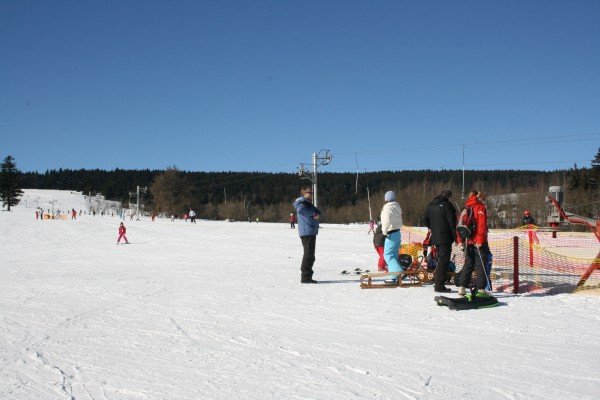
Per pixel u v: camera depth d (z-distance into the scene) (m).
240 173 142.25
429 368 4.80
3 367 4.89
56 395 4.17
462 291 8.05
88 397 4.12
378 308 7.58
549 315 6.97
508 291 8.98
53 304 8.18
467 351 5.34
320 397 4.10
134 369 4.81
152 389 4.29
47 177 191.00
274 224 63.19
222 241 30.12
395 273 9.50
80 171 193.12
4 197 118.19
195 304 8.06
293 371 4.73
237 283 10.47
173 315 7.22
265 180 137.00
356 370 4.75
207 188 126.56
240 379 4.52
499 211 55.91
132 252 22.42
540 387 4.30
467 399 4.05
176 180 113.31
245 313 7.32
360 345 5.59
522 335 5.95
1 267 15.47
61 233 40.34
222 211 111.50
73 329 6.40
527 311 7.24
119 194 165.12
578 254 15.35
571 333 6.03
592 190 53.91
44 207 135.50
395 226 9.95
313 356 5.20
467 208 7.89
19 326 6.57
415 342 5.71
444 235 8.82
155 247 25.80
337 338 5.90
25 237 36.50
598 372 4.67
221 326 6.52
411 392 4.20
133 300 8.50
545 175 75.00
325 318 6.94
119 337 5.99
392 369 4.77
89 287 10.12
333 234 37.81
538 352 5.29
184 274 12.41
